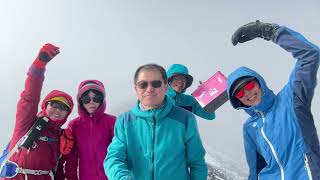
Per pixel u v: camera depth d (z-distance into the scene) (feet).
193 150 3.64
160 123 3.61
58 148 5.00
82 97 5.19
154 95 3.56
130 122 3.71
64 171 5.16
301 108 3.34
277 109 3.51
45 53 4.84
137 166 3.56
